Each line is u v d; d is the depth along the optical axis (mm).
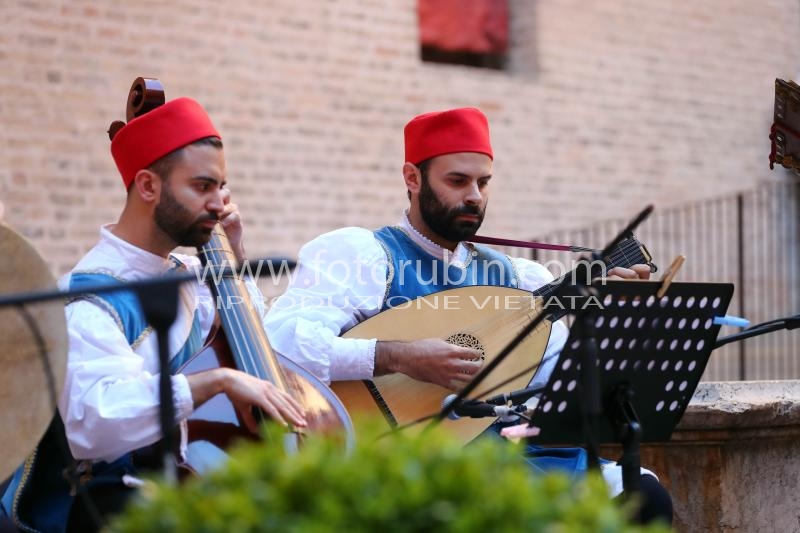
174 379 6160
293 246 17000
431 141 8180
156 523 3484
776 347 22344
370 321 7988
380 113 17984
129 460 6559
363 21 17875
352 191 17672
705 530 8406
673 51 21594
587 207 20266
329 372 7676
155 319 4766
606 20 20672
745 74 22641
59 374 5648
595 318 6312
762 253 22594
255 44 16719
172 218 6707
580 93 20266
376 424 3928
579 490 3652
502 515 3365
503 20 20000
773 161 8359
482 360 7973
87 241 15070
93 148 15180
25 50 14703
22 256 5582
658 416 6973
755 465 8531
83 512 6289
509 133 19406
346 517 3344
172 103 6793
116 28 15422
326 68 17438
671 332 6641
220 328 6793
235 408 6434
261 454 3635
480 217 8242
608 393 6676
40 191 14734
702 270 21812
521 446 3857
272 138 16844
